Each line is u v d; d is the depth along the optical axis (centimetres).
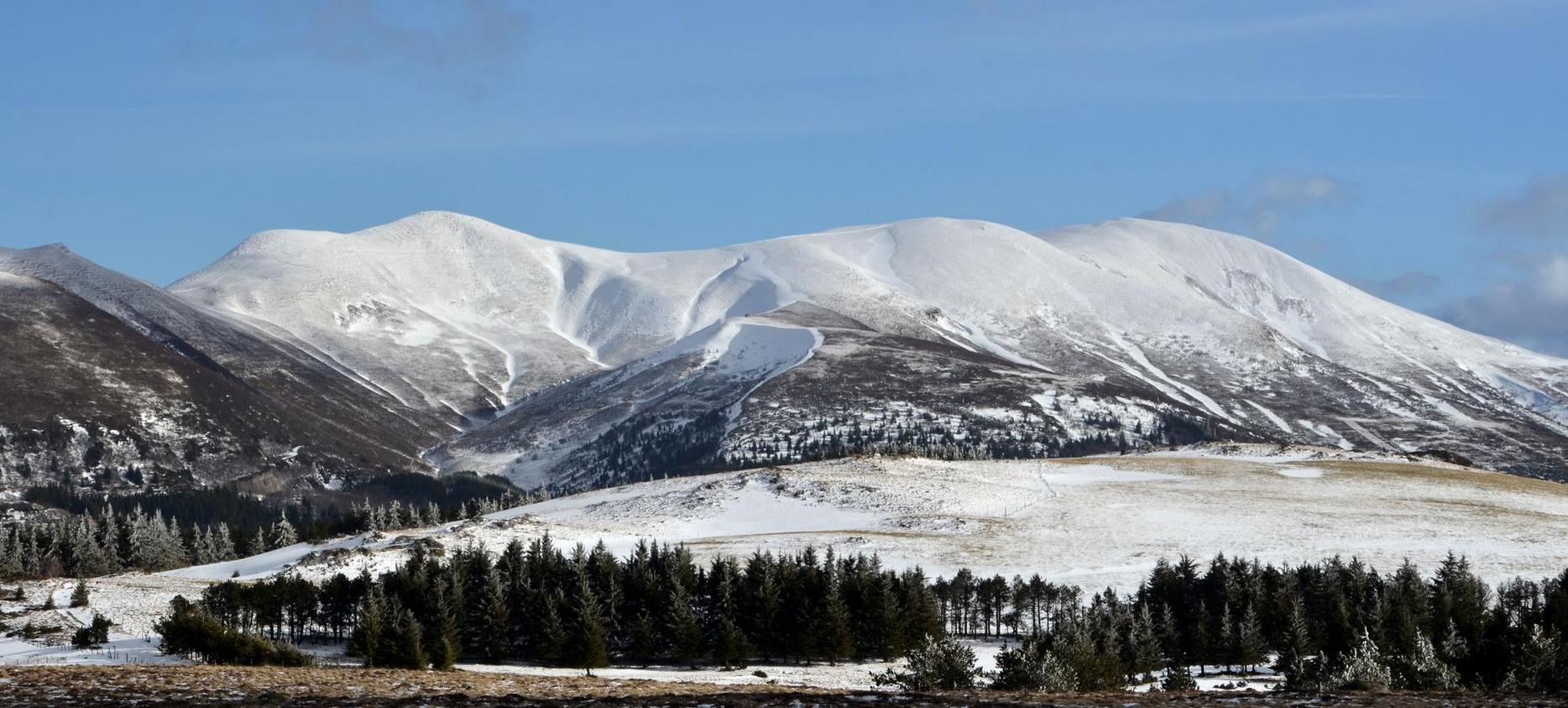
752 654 10525
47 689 4506
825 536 15750
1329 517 16588
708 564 13962
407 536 15975
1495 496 18200
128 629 10831
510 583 11144
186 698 4297
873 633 10756
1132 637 8925
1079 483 19950
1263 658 9875
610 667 10412
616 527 16938
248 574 15162
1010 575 13488
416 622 8944
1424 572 13138
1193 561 13912
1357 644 8219
